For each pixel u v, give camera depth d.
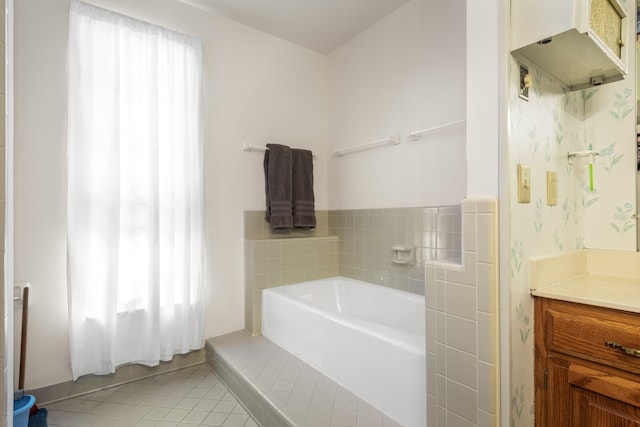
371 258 2.55
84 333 1.82
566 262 1.27
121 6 1.99
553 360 1.09
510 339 1.03
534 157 1.15
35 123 1.73
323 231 2.94
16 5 1.68
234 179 2.45
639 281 1.25
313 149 2.89
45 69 1.75
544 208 1.20
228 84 2.43
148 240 2.00
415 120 2.21
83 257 1.81
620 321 0.94
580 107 1.45
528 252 1.12
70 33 1.77
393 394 1.41
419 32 2.19
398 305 2.20
